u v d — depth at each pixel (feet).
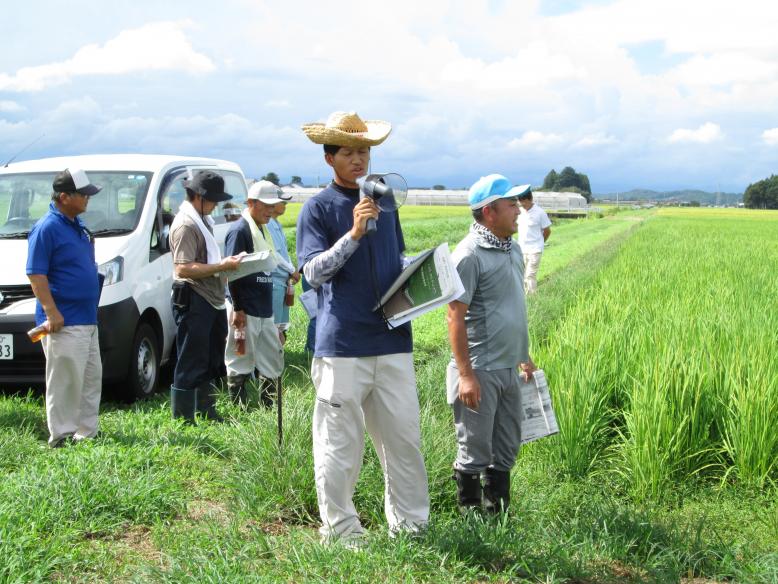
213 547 13.38
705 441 19.38
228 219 34.71
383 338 13.58
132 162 29.76
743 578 13.14
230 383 24.91
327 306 13.60
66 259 19.45
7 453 18.66
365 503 15.92
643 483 17.79
